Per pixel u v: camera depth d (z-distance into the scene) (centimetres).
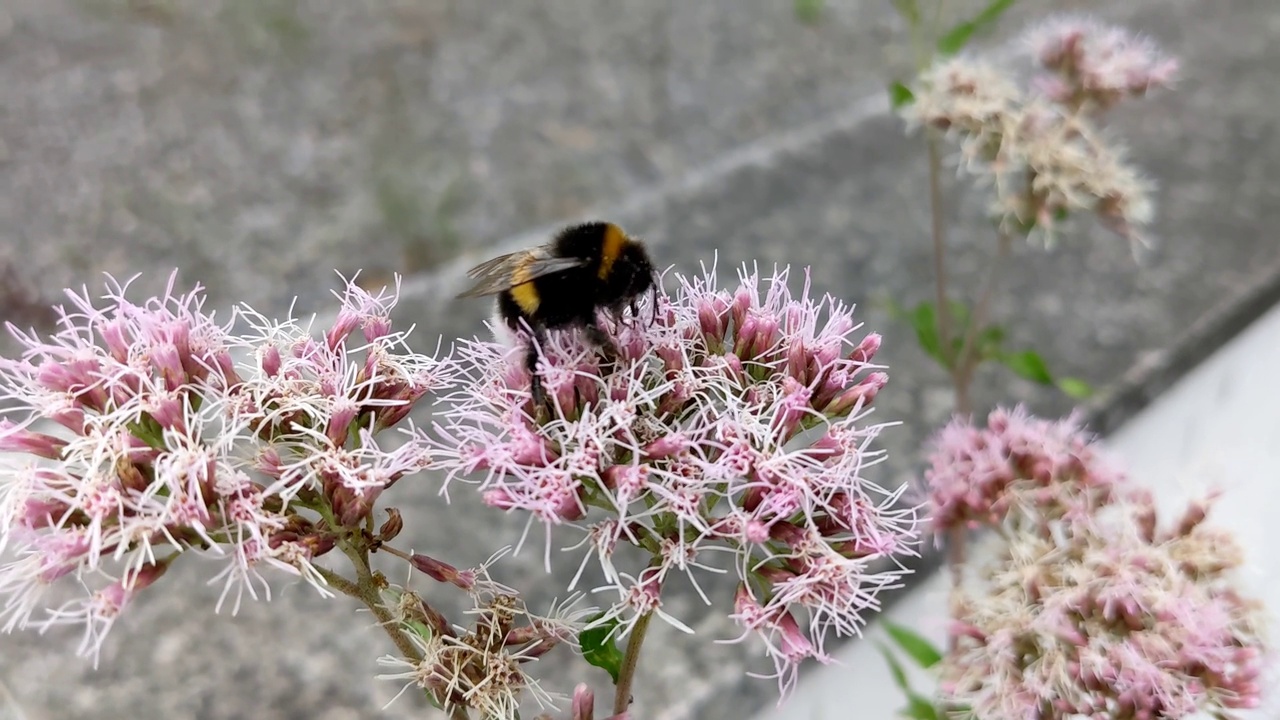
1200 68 37
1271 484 23
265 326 13
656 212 31
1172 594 13
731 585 21
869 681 20
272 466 12
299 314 28
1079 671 13
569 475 11
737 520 12
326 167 34
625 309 13
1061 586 13
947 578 18
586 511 12
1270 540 21
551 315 12
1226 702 13
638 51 43
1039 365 18
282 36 41
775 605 12
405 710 19
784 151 33
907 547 12
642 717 19
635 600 12
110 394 12
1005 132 18
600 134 37
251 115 37
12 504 11
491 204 33
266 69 39
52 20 42
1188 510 14
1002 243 18
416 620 12
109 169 33
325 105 37
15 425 12
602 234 13
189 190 33
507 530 21
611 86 41
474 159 36
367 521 12
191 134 35
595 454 12
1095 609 13
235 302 28
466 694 12
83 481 11
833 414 13
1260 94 36
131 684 19
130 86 38
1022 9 42
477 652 12
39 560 11
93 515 11
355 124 36
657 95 40
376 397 12
